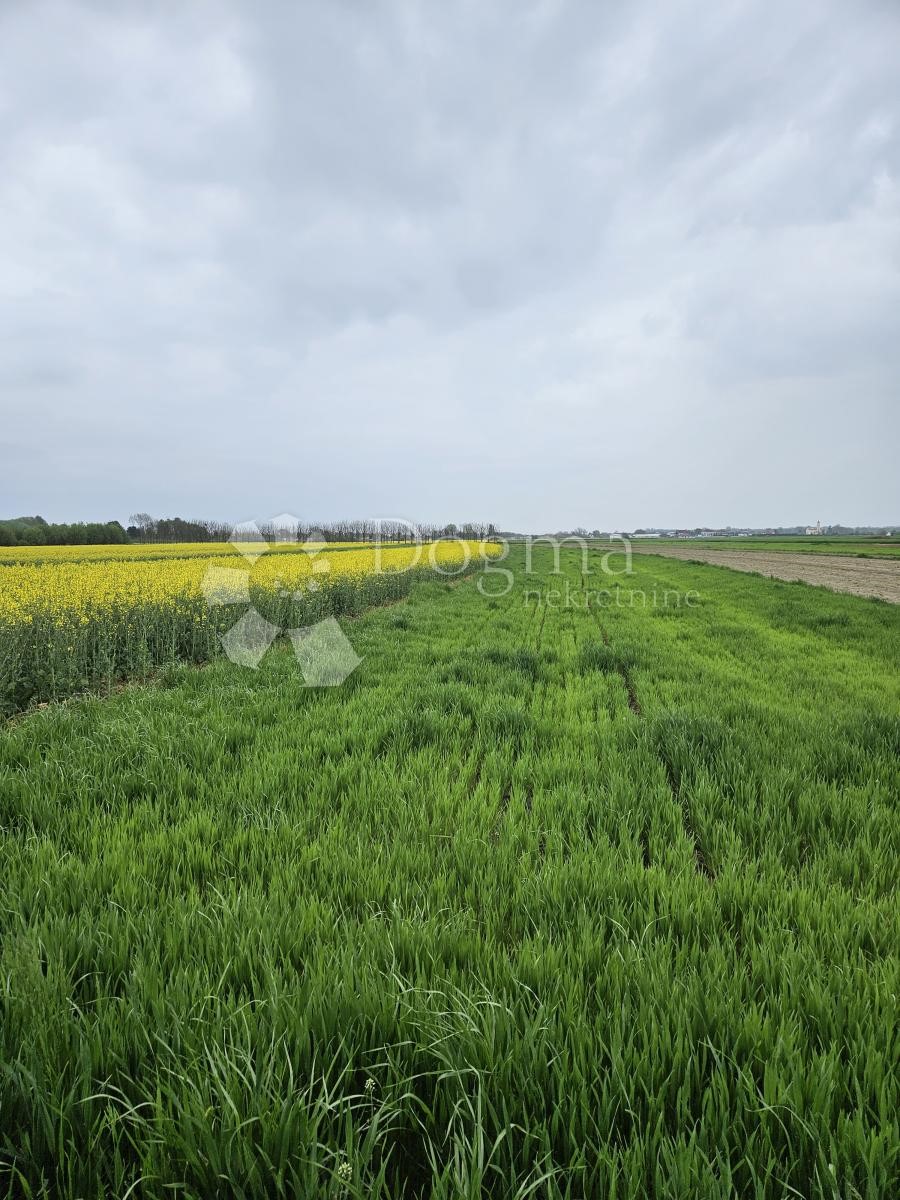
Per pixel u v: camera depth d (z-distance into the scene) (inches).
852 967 79.3
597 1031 66.2
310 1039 66.1
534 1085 59.7
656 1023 66.7
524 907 96.3
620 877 105.0
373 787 147.2
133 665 317.4
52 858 107.2
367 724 204.2
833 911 96.2
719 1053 63.5
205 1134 52.5
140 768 157.1
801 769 157.6
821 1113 56.4
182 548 1662.2
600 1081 61.1
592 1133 57.1
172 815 134.7
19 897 95.1
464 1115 58.0
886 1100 58.2
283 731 195.3
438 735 193.9
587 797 142.2
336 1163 51.6
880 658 343.3
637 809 136.6
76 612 338.0
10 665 266.7
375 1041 66.3
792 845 119.7
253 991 74.5
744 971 77.8
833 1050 63.1
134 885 99.7
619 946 84.2
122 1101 57.2
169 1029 67.0
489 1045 63.5
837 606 601.3
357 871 107.3
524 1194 51.2
